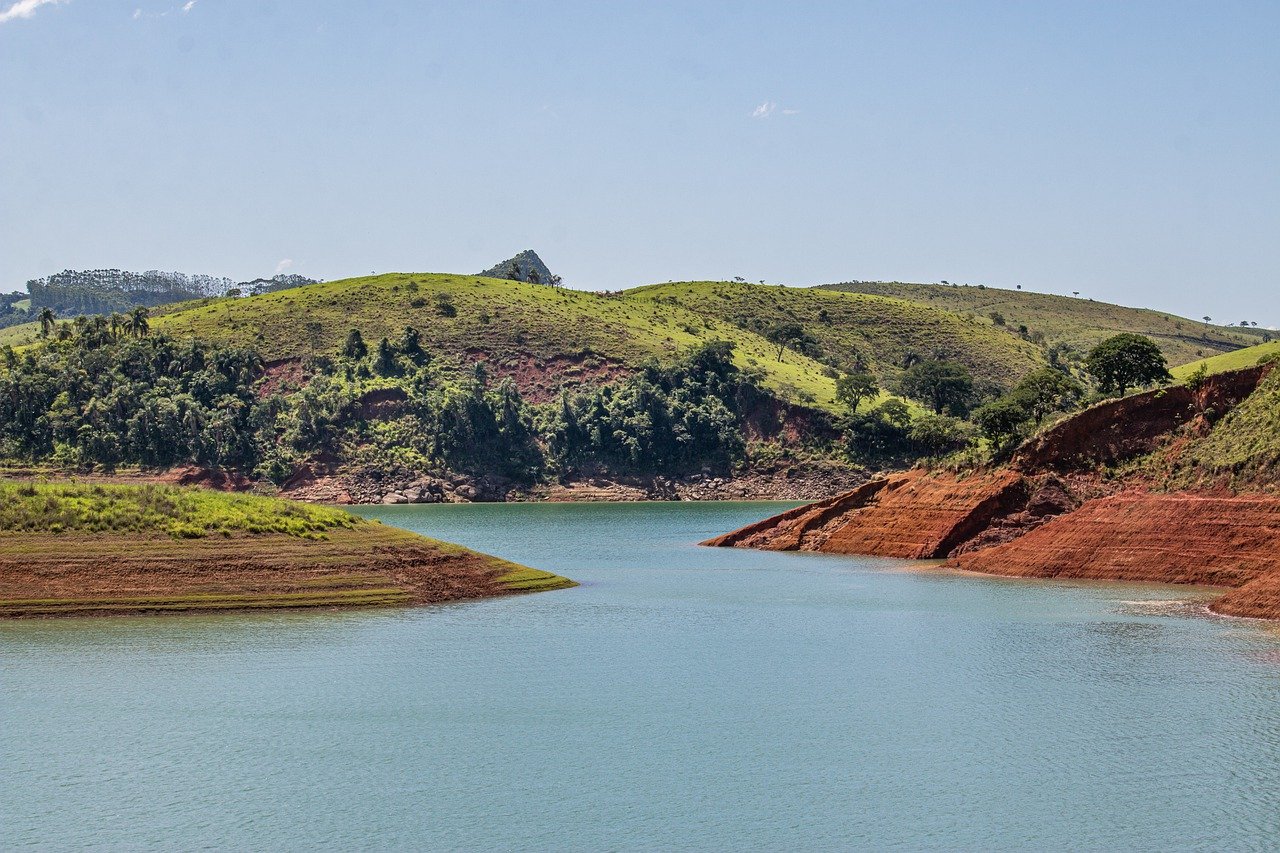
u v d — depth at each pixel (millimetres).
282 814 46156
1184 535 105250
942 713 60062
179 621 83125
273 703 61625
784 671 70000
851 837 44000
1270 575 89312
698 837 44000
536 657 73625
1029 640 78125
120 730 56625
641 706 61688
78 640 76125
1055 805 46969
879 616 89625
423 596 95000
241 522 97000
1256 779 49594
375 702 62125
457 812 46438
